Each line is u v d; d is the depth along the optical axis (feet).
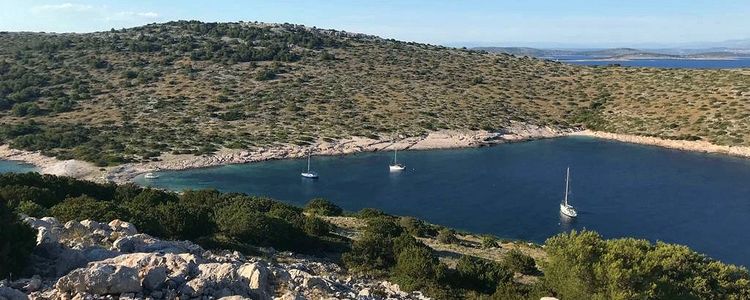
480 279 86.89
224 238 92.32
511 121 451.94
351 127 408.67
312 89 491.31
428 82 538.88
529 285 86.89
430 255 88.53
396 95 492.13
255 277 44.52
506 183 283.18
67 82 471.21
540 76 586.86
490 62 641.40
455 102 485.97
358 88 502.79
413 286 77.56
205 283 38.55
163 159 323.78
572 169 317.42
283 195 263.70
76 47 581.12
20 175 129.59
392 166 319.88
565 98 516.32
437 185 281.33
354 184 286.25
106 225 64.59
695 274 70.18
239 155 341.21
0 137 346.74
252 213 98.43
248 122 406.41
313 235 108.58
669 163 335.06
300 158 351.46
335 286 55.06
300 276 51.44
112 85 468.34
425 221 213.05
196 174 305.12
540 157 357.41
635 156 359.25
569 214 216.33
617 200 243.81
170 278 39.75
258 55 570.87
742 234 193.88
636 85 522.88
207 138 365.61
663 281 65.31
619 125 442.91
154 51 579.48
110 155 318.86
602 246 70.23
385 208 236.63
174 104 433.07
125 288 36.01
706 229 200.23
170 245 58.65
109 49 575.38
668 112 446.19
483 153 373.40
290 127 401.70
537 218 217.36
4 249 42.01
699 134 396.37
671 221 210.38
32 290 37.24
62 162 308.60
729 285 70.74
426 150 381.40
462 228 204.74
